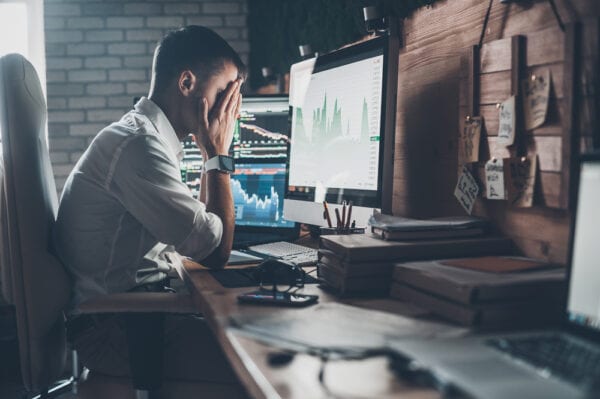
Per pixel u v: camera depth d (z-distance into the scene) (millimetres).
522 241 1158
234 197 2143
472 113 1299
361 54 1539
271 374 689
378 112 1460
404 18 1677
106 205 1435
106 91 3779
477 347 696
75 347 1413
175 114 1627
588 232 743
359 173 1538
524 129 1139
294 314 938
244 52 3830
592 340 702
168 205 1398
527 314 864
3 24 3803
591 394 546
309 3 2695
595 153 753
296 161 1900
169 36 1618
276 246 1815
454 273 955
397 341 732
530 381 583
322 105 1744
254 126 2170
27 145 1360
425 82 1556
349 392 633
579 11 1007
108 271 1448
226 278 1334
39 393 2135
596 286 714
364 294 1101
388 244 1120
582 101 1000
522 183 1132
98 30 3762
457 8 1393
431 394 622
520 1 1157
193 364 1349
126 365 1363
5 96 1351
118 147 1416
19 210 1346
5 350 2818
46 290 1358
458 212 1406
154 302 1224
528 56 1130
